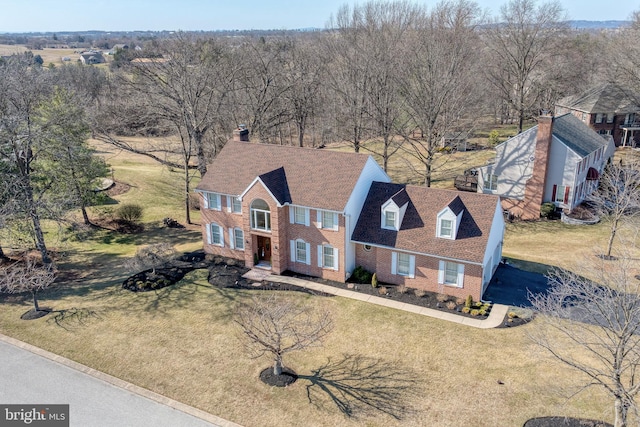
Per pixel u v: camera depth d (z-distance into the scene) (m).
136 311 31.52
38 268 36.44
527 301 31.02
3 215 34.19
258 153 38.97
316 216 34.09
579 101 74.06
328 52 72.00
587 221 44.84
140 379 24.95
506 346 26.52
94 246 43.97
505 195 49.66
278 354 24.55
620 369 18.47
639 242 39.91
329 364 25.73
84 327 29.75
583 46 90.50
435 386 23.75
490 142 72.44
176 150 58.16
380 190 35.28
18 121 36.19
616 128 71.56
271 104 60.09
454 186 56.88
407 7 88.81
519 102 74.62
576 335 21.80
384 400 22.95
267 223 35.72
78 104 47.66
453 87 49.06
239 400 23.31
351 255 34.84
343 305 31.41
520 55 70.25
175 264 38.47
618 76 71.25
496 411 21.98
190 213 53.34
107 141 56.47
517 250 40.19
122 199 55.03
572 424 20.94
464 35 72.44
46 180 43.22
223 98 55.16
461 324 28.80
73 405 23.23
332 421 21.84
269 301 30.12
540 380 23.77
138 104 51.06
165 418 22.31
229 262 38.47
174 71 48.78
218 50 62.81
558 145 45.84
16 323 30.36
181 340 28.14
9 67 41.88
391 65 55.06
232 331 28.88
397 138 78.50
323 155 36.41
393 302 31.62
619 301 19.17
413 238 32.56
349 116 57.78
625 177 41.50
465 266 30.80
